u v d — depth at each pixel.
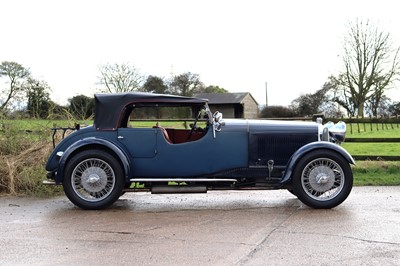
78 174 6.15
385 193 7.12
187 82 49.00
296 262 3.79
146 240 4.54
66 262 3.88
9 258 4.00
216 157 6.35
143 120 7.61
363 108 36.59
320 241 4.42
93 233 4.85
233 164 6.36
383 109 36.47
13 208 6.30
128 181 6.14
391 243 4.33
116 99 6.30
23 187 7.56
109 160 6.09
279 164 6.42
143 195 7.33
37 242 4.50
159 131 6.27
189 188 6.27
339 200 5.98
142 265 3.77
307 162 6.04
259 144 6.40
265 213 5.82
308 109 43.16
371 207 6.04
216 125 6.34
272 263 3.78
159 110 7.20
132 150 6.25
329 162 6.09
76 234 4.81
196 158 6.32
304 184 6.08
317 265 3.72
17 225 5.25
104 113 6.28
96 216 5.72
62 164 6.03
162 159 6.27
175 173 6.33
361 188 7.61
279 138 6.40
